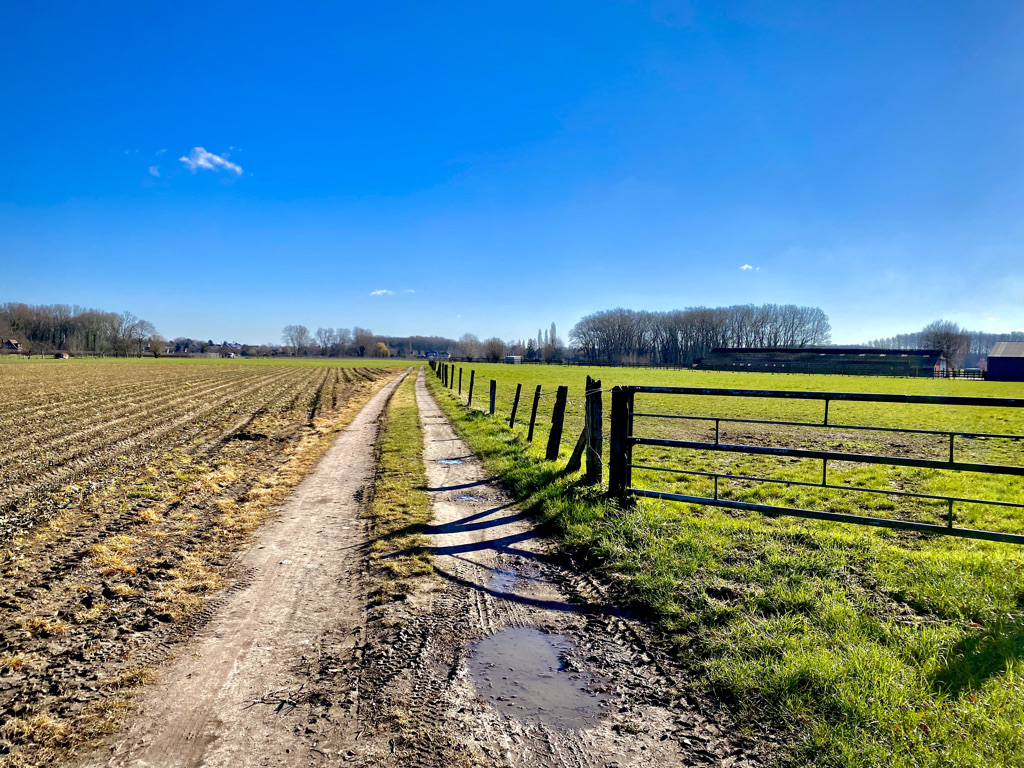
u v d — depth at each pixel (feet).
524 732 10.26
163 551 19.79
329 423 58.34
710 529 19.84
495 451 38.22
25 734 10.07
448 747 9.84
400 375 188.14
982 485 32.37
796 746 9.57
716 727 10.30
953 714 9.78
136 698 11.23
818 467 37.96
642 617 14.65
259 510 25.29
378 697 11.30
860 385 159.12
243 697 11.29
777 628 13.08
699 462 39.11
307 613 15.10
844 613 13.46
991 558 16.57
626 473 23.62
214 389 110.63
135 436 49.03
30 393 98.17
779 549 17.65
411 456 37.63
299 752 9.68
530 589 16.70
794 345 483.51
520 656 12.99
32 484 30.27
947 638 12.17
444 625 14.46
